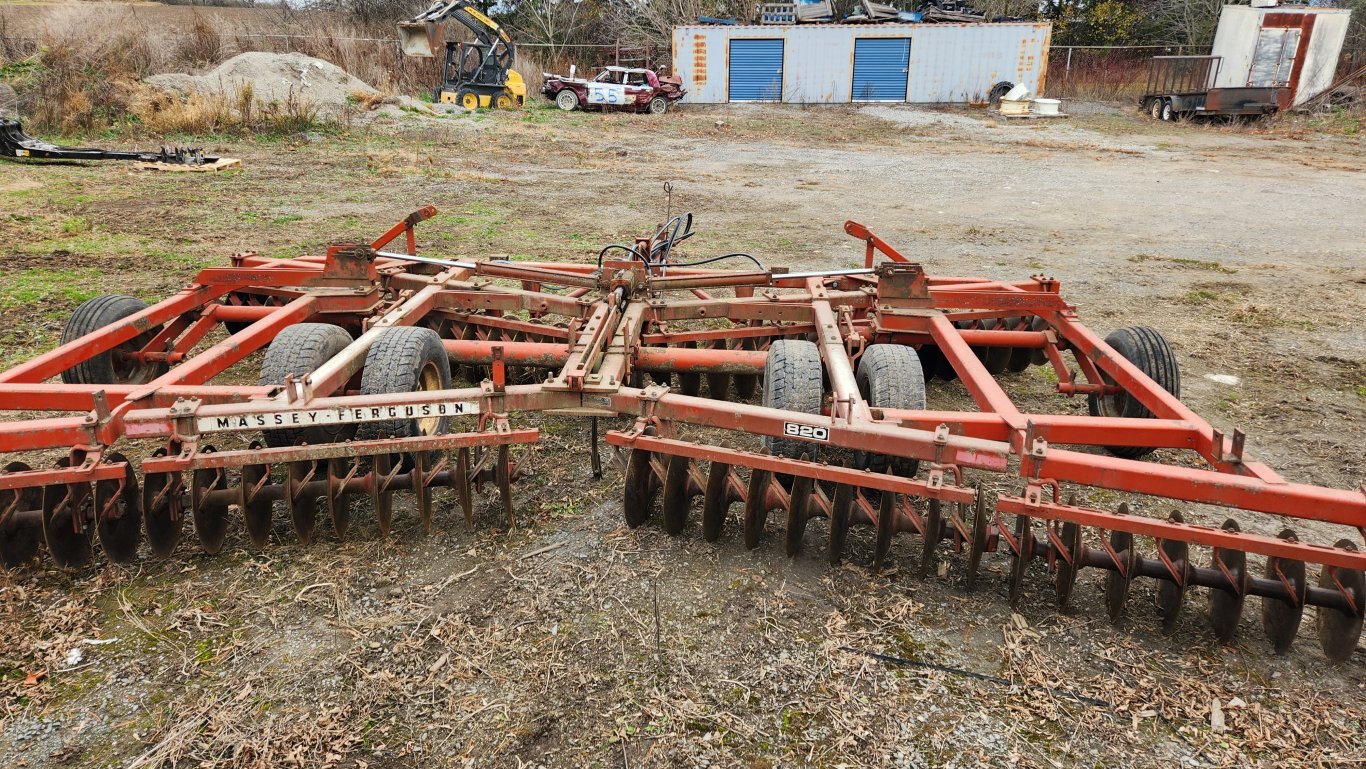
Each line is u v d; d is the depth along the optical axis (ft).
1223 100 87.15
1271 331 26.68
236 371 21.90
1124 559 11.72
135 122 64.59
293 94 70.90
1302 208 47.67
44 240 34.35
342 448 12.51
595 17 129.80
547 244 35.99
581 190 50.19
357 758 9.98
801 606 12.71
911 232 40.60
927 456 11.85
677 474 13.65
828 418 12.57
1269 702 10.98
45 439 11.91
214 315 19.71
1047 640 12.03
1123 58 124.16
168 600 12.58
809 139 78.28
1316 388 22.09
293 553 13.83
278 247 34.32
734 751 10.16
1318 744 10.34
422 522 13.92
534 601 12.74
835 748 10.21
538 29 128.88
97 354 16.07
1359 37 107.76
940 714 10.73
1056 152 70.44
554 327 20.86
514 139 71.10
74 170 50.24
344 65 90.07
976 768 9.96
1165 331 26.55
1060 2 130.62
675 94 96.73
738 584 13.23
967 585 13.07
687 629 12.19
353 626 12.12
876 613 12.55
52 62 69.46
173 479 12.74
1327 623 11.69
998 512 11.75
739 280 20.03
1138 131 84.02
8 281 28.35
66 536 12.66
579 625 12.25
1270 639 12.09
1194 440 12.96
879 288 18.01
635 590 13.05
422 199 45.78
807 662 11.59
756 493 13.06
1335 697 11.09
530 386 13.66
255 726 10.37
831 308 18.90
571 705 10.82
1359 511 10.64
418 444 12.56
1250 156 68.13
